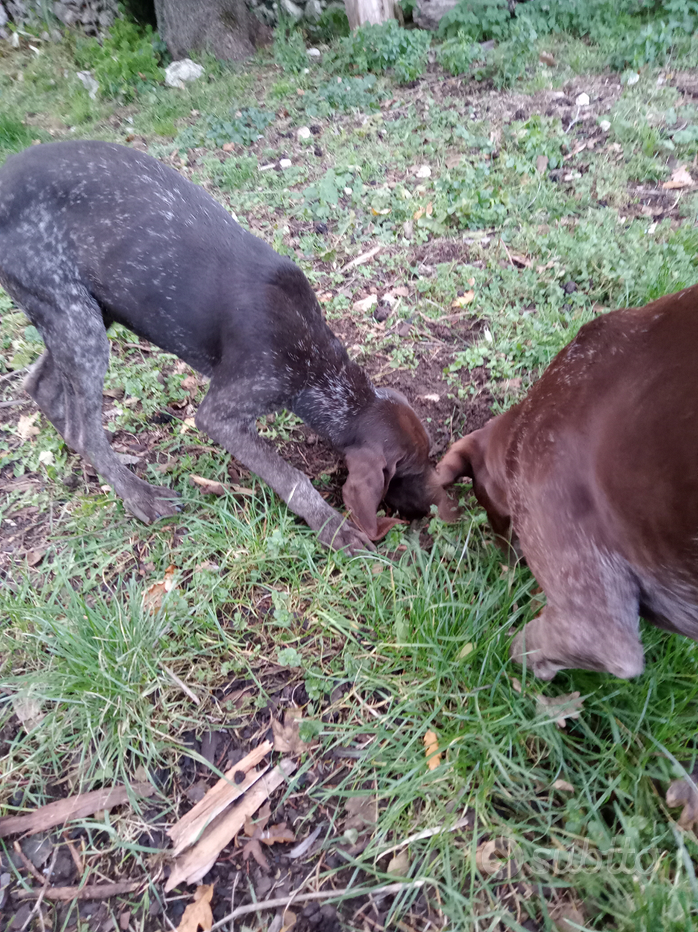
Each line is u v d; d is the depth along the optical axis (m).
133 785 0.88
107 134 2.62
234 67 2.97
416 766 0.83
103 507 1.21
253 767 0.88
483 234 1.65
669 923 0.69
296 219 1.83
